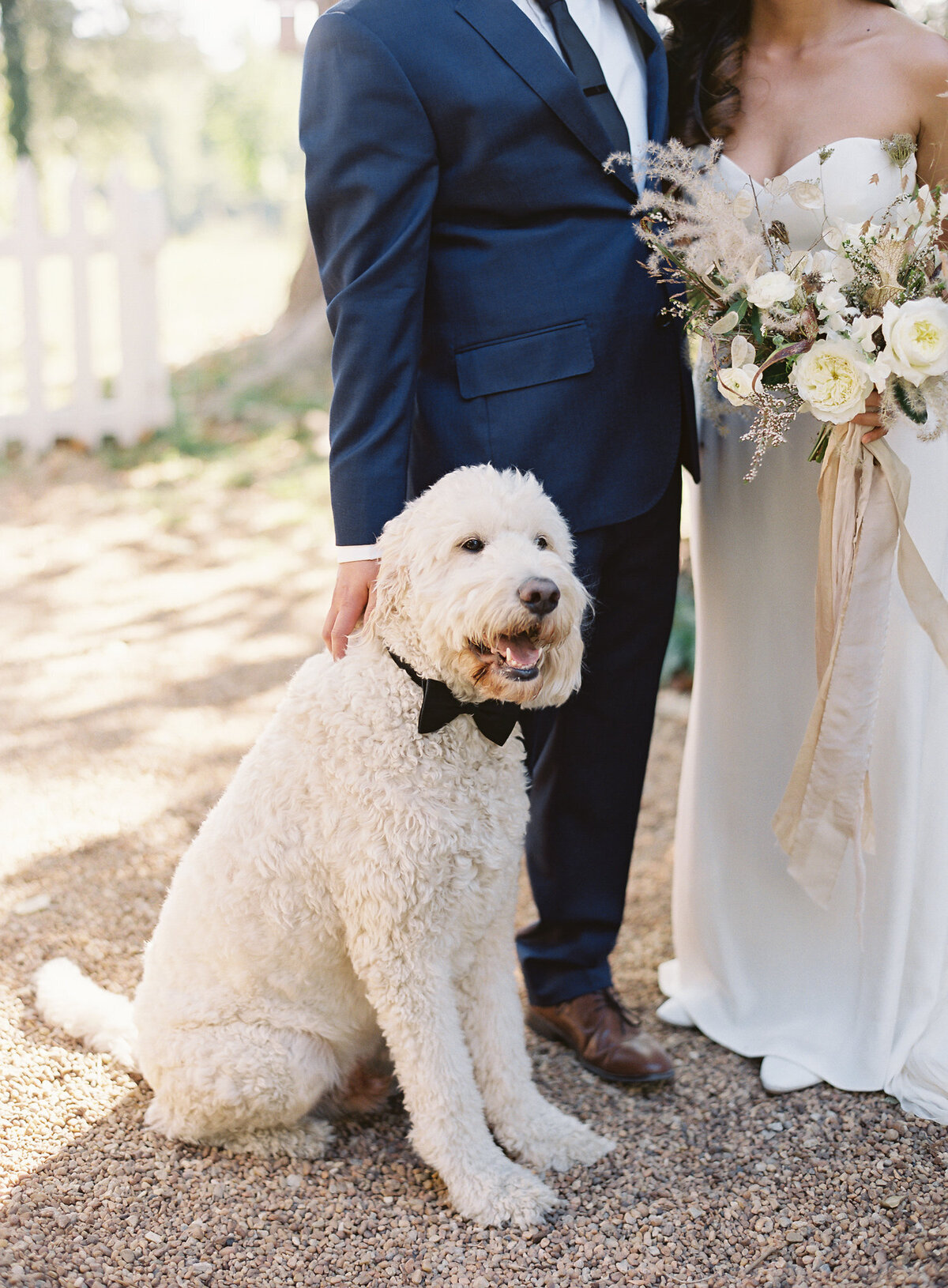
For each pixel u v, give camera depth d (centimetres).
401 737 227
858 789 251
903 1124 257
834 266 228
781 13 266
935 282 227
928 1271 212
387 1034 239
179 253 2056
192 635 614
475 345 244
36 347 871
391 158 230
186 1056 242
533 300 241
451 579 216
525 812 244
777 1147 256
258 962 241
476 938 245
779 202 257
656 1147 260
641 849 409
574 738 287
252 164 3809
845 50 262
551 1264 224
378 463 233
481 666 218
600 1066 286
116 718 508
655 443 257
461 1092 238
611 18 260
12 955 324
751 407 264
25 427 886
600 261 245
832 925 282
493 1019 252
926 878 265
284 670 568
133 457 902
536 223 244
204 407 1010
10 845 392
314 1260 224
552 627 215
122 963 321
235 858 239
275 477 875
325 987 248
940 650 241
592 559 257
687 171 235
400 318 232
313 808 235
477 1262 224
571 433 245
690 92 277
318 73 233
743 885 298
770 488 276
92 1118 260
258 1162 251
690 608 553
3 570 699
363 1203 240
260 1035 243
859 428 239
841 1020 281
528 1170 245
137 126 2273
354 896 231
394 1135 266
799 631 280
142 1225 230
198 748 478
